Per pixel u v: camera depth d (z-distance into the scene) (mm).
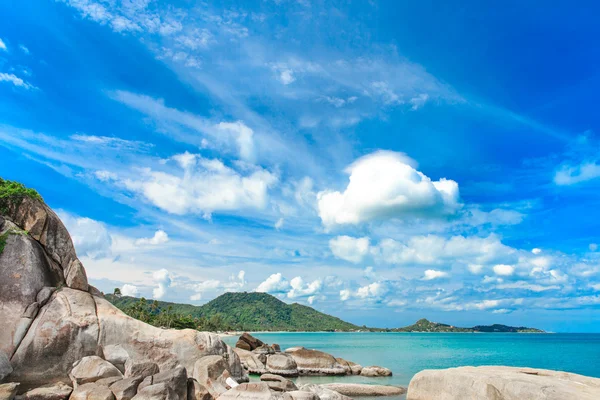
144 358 23609
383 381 38312
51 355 21047
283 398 19344
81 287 24375
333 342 151000
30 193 24875
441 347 121188
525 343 164375
